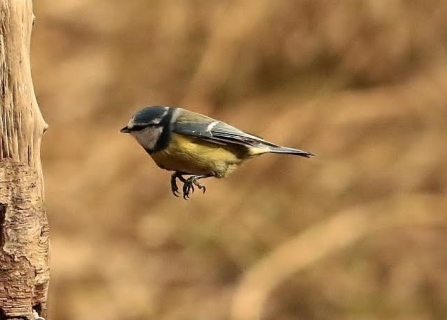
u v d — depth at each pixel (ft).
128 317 42.42
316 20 53.78
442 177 49.67
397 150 51.55
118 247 45.88
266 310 42.32
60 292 42.83
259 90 53.93
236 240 45.88
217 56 53.93
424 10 54.85
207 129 22.94
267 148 24.08
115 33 55.16
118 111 53.36
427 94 54.29
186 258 45.42
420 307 43.11
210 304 42.83
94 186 48.75
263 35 53.83
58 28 55.11
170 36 54.44
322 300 42.96
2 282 18.20
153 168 49.24
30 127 18.56
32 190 18.33
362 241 45.83
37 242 18.37
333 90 53.83
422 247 45.88
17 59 18.37
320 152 51.13
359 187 49.47
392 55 54.54
